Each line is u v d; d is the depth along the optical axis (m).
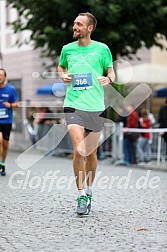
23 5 31.97
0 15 54.19
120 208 13.83
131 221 12.23
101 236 10.80
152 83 35.53
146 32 31.78
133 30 30.83
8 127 20.47
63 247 9.98
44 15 31.58
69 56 12.77
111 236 10.80
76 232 11.13
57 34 30.95
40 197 15.52
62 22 31.77
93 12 29.75
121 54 33.34
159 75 35.91
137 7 30.64
